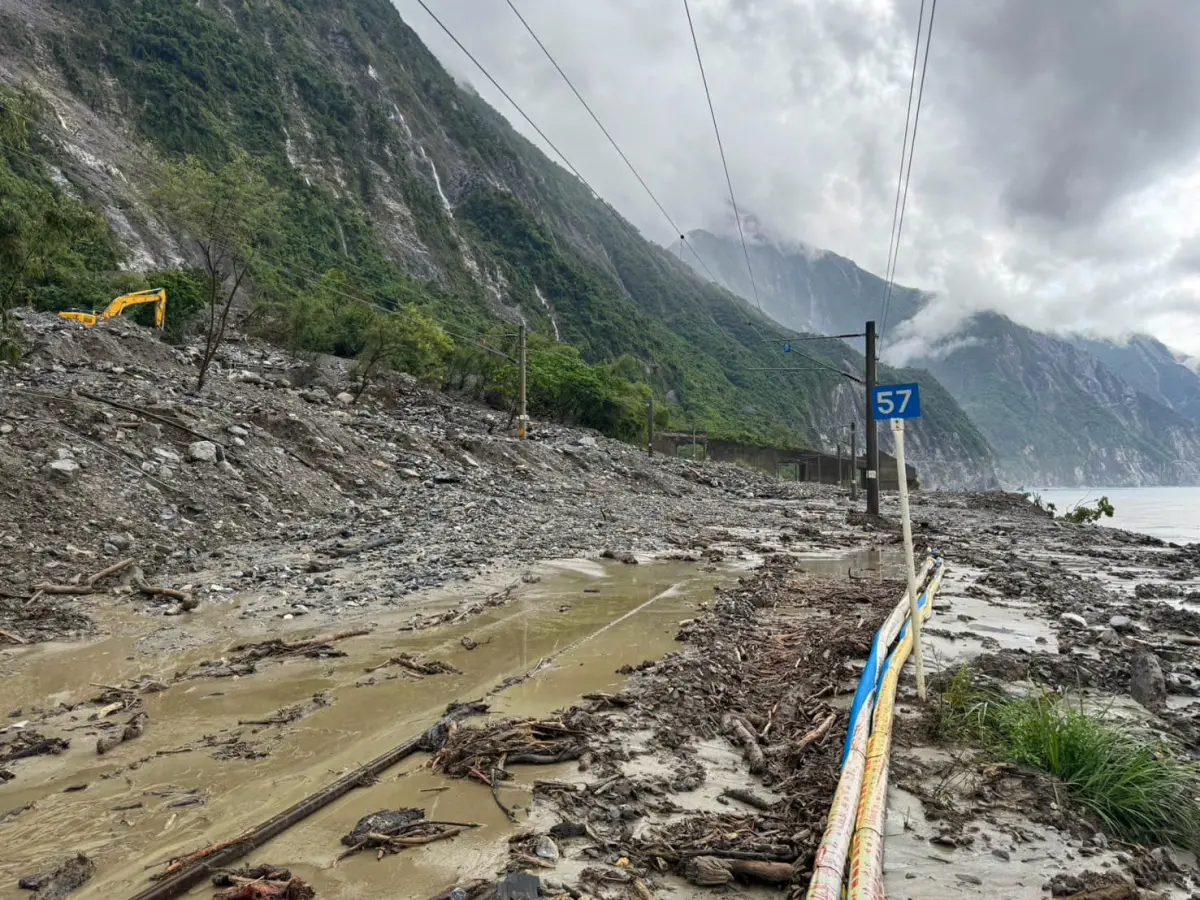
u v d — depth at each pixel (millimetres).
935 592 11477
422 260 133125
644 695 6043
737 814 4098
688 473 43094
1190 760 4930
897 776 4547
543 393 54281
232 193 22812
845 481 90375
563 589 10961
